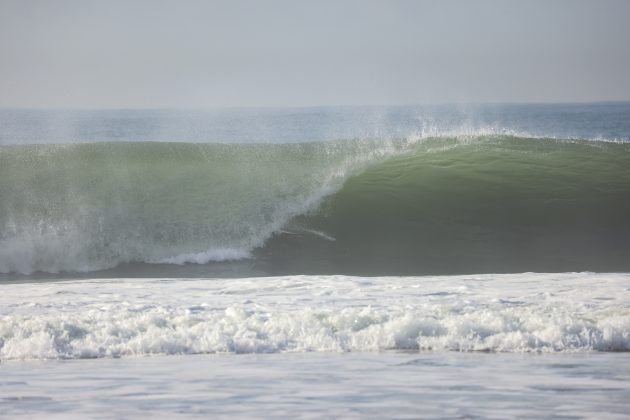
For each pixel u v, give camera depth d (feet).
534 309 109.70
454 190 230.89
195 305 120.88
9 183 215.51
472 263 193.77
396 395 67.41
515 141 273.33
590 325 97.96
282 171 234.79
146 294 134.62
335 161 244.22
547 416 59.98
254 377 76.07
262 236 210.59
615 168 247.91
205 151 244.42
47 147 239.71
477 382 72.95
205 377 76.33
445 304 118.21
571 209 223.92
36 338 93.50
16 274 193.26
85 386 72.23
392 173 239.71
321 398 66.49
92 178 221.66
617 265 189.47
